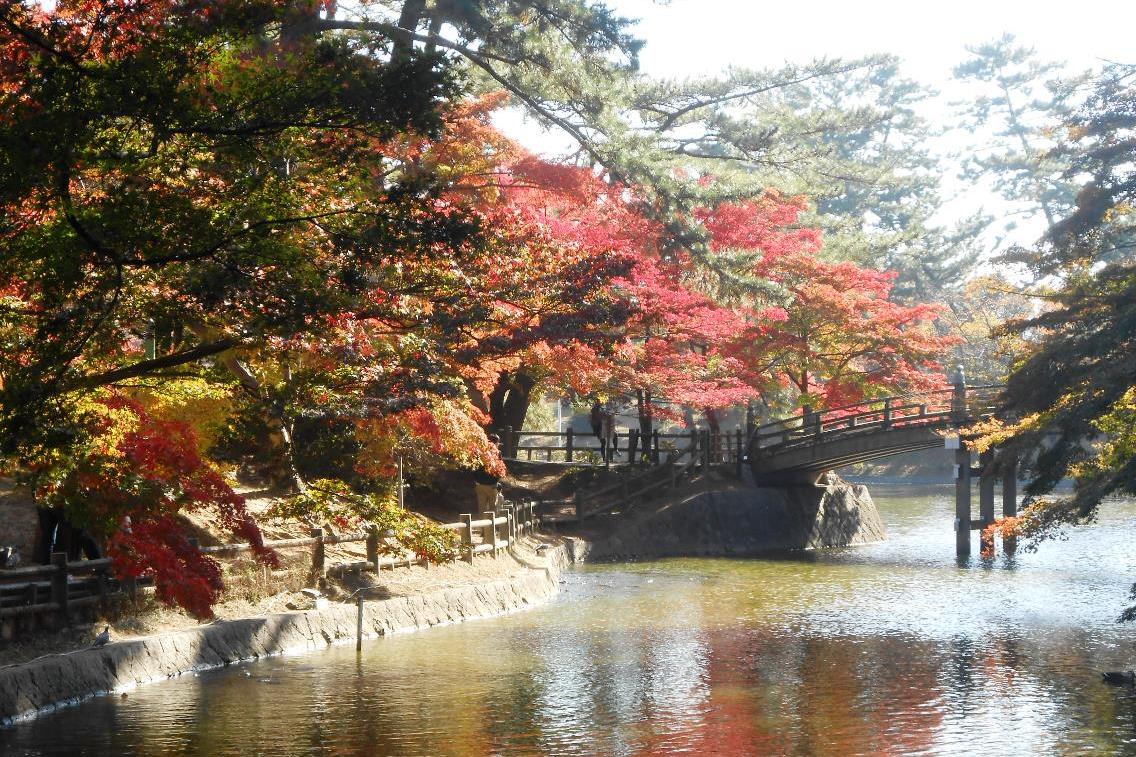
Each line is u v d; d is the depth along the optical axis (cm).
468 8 2597
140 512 1107
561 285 1611
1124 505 4719
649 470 3659
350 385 1498
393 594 1955
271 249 1082
